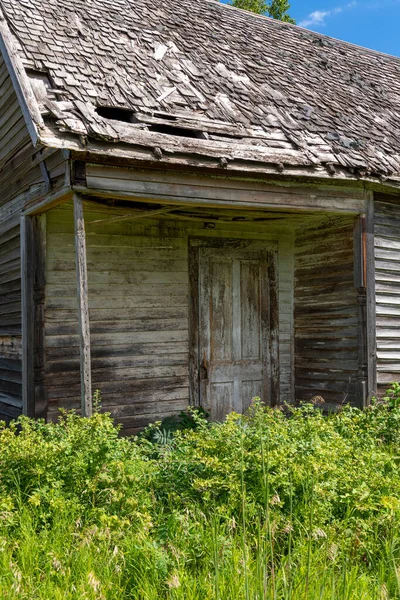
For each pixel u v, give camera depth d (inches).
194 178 236.1
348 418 219.5
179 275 302.0
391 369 295.4
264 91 301.0
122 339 284.7
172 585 114.8
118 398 281.7
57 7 293.3
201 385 305.1
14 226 280.5
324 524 150.6
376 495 158.4
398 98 379.9
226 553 133.6
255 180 250.8
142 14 334.6
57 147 200.5
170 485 163.5
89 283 278.2
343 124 304.3
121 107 231.0
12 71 232.8
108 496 153.3
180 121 240.7
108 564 129.2
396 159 294.0
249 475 159.6
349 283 297.1
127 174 221.1
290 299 335.6
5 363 303.0
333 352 307.6
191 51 311.6
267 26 418.0
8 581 123.7
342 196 277.0
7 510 144.9
